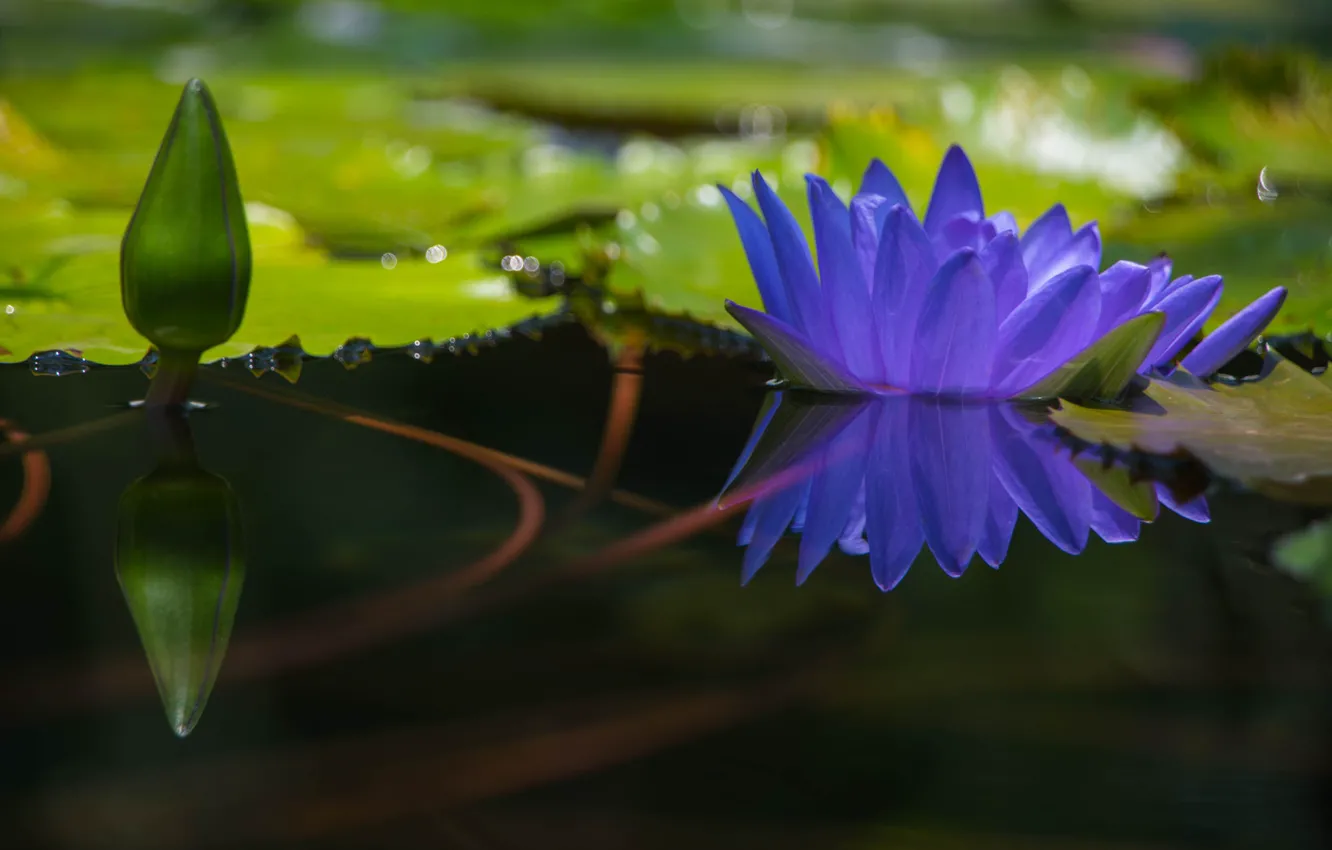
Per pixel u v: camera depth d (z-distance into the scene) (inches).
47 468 43.3
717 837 38.9
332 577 41.6
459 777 39.4
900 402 45.1
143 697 40.1
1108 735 39.8
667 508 43.0
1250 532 42.6
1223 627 41.1
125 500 42.8
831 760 39.6
